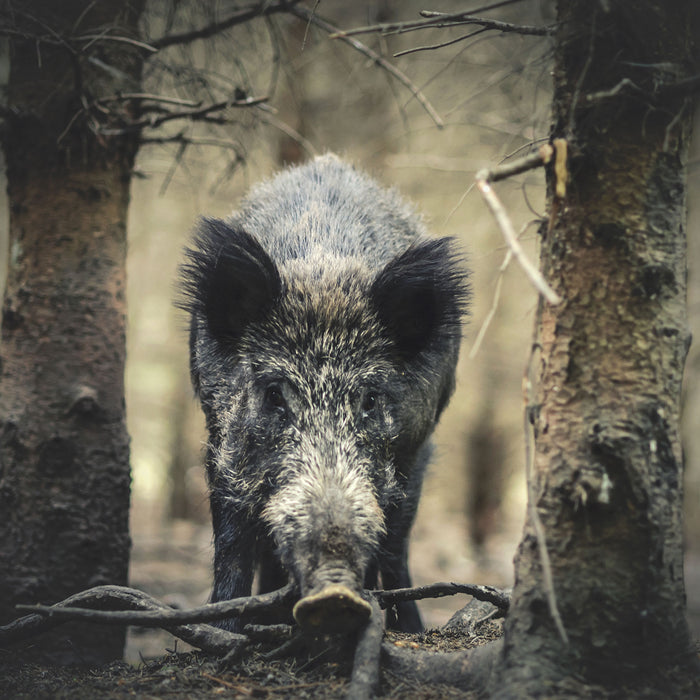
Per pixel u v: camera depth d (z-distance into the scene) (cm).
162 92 816
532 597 394
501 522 2519
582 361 405
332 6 1167
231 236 586
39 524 664
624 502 387
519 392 2100
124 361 727
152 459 2972
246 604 460
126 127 727
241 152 813
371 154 1248
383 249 684
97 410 690
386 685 432
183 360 2269
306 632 429
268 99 682
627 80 383
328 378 557
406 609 708
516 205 1180
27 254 702
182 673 479
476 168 1033
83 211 707
